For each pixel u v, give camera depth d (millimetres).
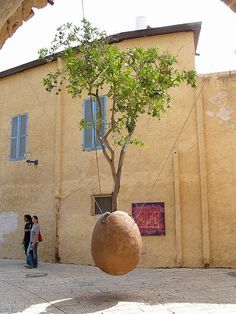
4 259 14570
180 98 12383
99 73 8164
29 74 15461
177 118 12305
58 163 13797
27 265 12078
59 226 13453
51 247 13562
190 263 11508
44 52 8500
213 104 12188
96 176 13039
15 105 15688
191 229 11664
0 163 15672
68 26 8383
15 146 15312
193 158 12016
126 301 7242
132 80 8031
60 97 14227
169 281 9320
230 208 11586
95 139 13234
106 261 7172
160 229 11867
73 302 7238
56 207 13594
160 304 6973
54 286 8898
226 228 11516
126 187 12484
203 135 11977
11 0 2420
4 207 15180
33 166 14609
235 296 7586
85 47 8312
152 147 12398
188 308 6664
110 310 6590
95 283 9219
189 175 11938
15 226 14734
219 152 11914
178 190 11812
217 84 12266
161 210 11984
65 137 13938
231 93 12164
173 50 12641
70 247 13117
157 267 11703
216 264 11391
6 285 9117
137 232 7406
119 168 8258
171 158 12172
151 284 8961
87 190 13141
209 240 11477
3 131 15867
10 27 2963
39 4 3039
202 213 11594
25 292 8258
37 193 14320
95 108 13297
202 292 7980
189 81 9062
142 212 12156
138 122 12617
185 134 12180
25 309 6809
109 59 8055
